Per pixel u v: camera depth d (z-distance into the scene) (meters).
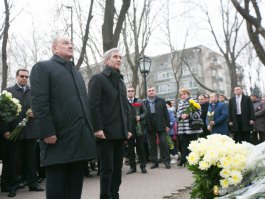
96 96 4.45
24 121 6.00
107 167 4.43
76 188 3.84
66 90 3.72
